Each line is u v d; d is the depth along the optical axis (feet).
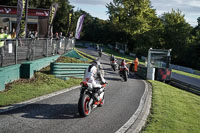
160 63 59.16
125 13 189.88
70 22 71.72
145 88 42.47
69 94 29.50
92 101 21.95
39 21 84.74
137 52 199.82
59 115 20.97
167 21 208.03
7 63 30.32
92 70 22.22
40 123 18.47
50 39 47.42
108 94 33.17
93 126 19.25
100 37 285.43
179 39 195.00
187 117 26.08
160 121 22.90
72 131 17.60
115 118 22.20
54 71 38.91
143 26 184.96
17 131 16.43
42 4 149.18
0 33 40.91
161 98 34.71
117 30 207.92
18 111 20.81
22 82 31.35
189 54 192.44
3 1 132.16
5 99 23.75
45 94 28.14
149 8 193.57
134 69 64.18
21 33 41.93
